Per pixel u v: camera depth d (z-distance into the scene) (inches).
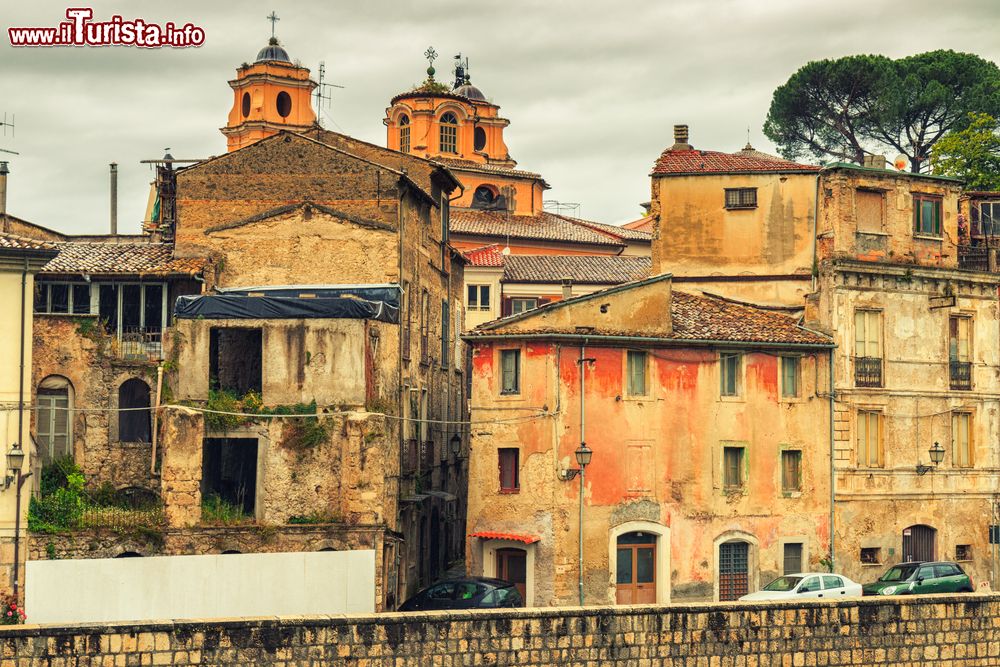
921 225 4141.2
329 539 3294.8
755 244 4168.3
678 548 3668.8
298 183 3914.9
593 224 7047.2
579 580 3553.2
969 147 5821.9
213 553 3284.9
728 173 4205.2
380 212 3878.0
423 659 2667.3
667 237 4247.0
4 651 2461.9
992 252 4229.8
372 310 3398.1
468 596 3221.0
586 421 3599.9
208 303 3383.4
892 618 2982.3
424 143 7391.7
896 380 3996.1
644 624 2805.1
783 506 3806.6
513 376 3631.9
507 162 7682.1
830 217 4040.4
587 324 3629.4
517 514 3577.8
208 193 3932.1
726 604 2861.7
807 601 2920.8
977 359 4143.7
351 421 3321.9
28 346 3280.0
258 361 3661.4
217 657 2564.0
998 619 3068.4
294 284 3860.7
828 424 3885.3
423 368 4160.9
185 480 3294.8
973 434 4119.1
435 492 3969.0
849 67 6939.0
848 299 3951.8
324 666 2613.2
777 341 3806.6
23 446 3260.3
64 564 2997.0
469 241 6343.5
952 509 4057.6
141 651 2527.1
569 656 2755.9
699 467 3715.6
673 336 3703.3
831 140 7145.7
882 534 3932.1
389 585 3388.3
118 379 3651.6
